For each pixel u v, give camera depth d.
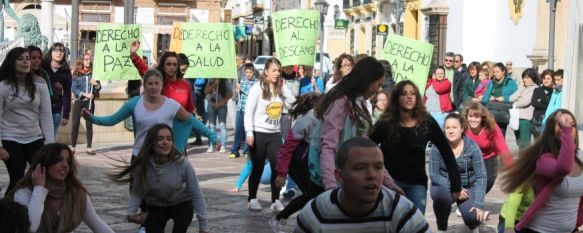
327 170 7.22
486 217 11.32
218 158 17.91
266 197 12.84
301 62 14.69
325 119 7.32
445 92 17.61
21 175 9.86
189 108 10.79
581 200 7.37
